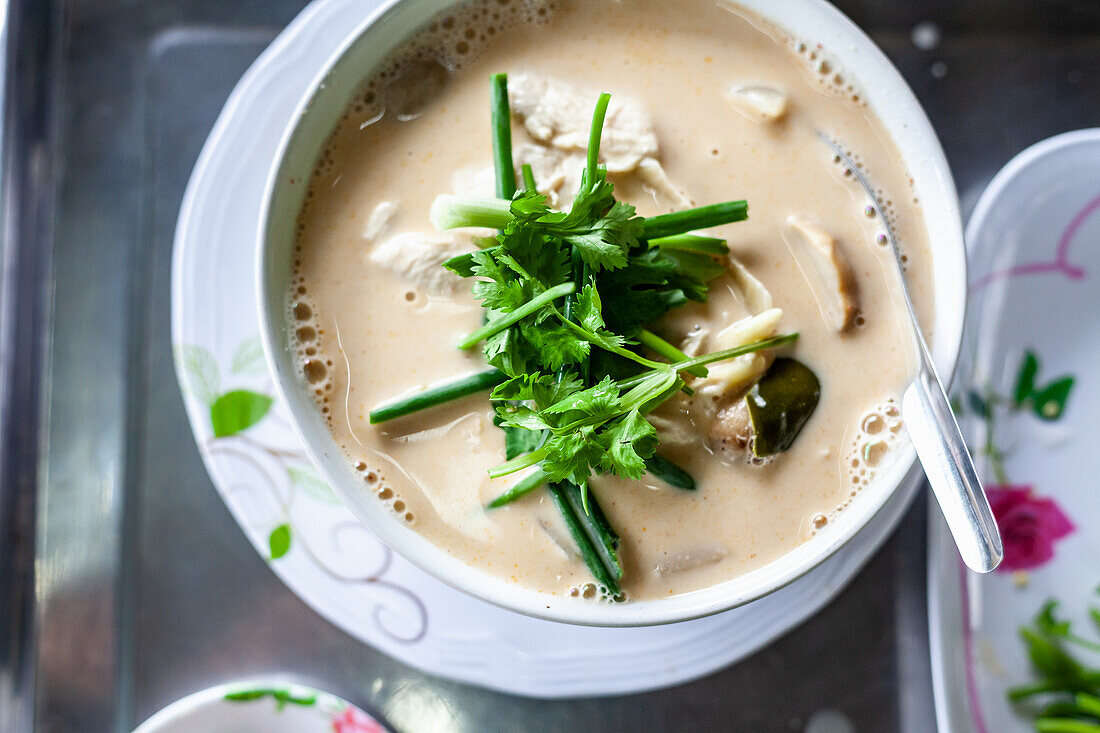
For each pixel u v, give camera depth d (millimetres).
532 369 409
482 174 439
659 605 424
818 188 442
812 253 437
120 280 508
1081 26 510
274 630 498
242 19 513
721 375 432
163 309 506
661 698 497
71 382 506
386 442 433
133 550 501
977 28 510
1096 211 496
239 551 500
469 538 430
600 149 439
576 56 447
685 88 446
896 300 438
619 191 442
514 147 442
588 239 405
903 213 439
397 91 441
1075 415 503
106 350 506
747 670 499
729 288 439
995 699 500
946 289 431
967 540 412
